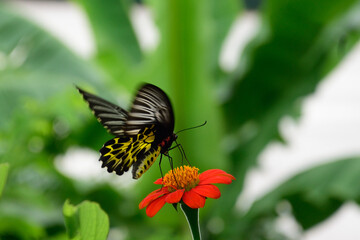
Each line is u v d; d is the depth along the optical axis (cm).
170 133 92
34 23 177
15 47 172
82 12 212
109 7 211
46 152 171
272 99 193
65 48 173
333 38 176
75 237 91
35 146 168
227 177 89
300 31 175
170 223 175
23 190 158
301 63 183
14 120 152
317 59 181
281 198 166
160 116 91
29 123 155
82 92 87
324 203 164
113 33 210
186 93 170
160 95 90
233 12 218
